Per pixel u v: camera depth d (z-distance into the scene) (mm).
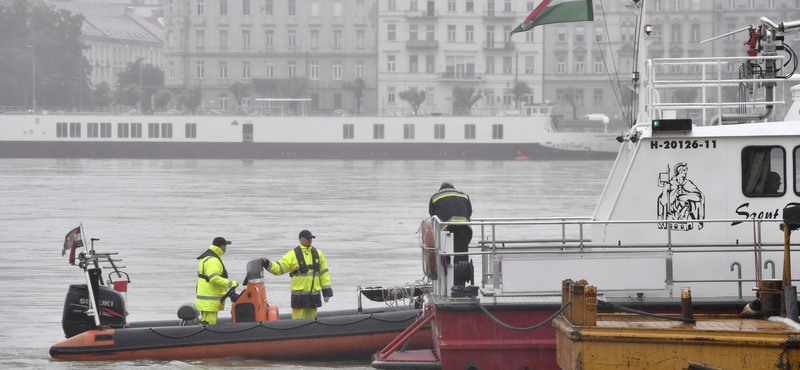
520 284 40281
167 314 63625
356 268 86812
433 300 43031
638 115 45156
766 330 34719
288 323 49562
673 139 40969
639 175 41250
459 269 41656
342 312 53625
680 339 34625
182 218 142250
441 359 40625
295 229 125750
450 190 46500
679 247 41062
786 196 40719
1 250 102188
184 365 48219
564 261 40125
